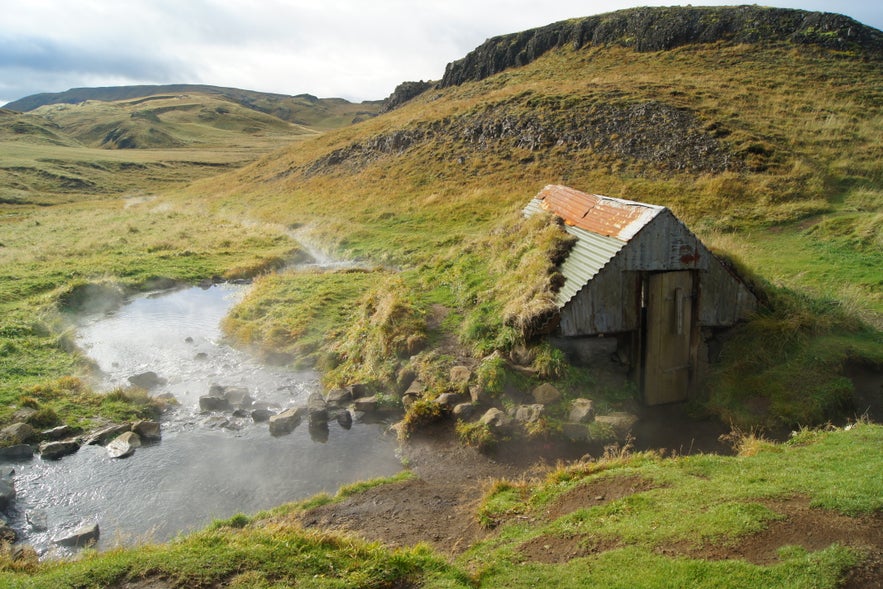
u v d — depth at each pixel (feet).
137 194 191.62
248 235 103.09
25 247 97.86
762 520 20.01
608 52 157.28
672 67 135.44
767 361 37.70
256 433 38.55
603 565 19.22
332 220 105.81
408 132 135.74
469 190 104.06
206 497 31.09
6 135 303.68
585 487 25.91
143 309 67.46
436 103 172.24
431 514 27.20
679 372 38.47
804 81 117.60
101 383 46.42
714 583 17.34
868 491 20.86
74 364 48.52
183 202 155.12
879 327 41.73
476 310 47.52
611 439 33.01
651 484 24.84
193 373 49.49
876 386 35.45
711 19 148.05
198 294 73.97
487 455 32.96
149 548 21.85
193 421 40.42
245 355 53.57
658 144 97.40
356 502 28.71
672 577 17.90
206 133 411.54
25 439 36.14
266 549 20.58
